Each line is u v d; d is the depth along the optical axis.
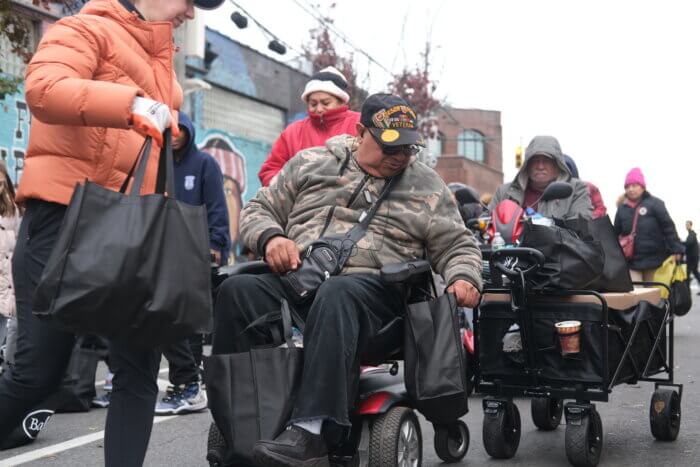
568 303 4.48
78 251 2.87
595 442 4.55
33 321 3.38
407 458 3.74
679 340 10.92
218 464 3.76
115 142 3.35
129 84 3.37
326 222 3.89
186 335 3.01
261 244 3.77
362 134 3.94
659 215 10.52
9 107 12.87
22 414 3.45
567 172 6.13
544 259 4.39
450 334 3.66
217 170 7.18
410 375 3.65
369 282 3.61
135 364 3.28
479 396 6.82
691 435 5.32
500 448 4.73
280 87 23.42
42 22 12.57
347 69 25.20
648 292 5.10
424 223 3.89
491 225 6.12
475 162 51.56
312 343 3.39
